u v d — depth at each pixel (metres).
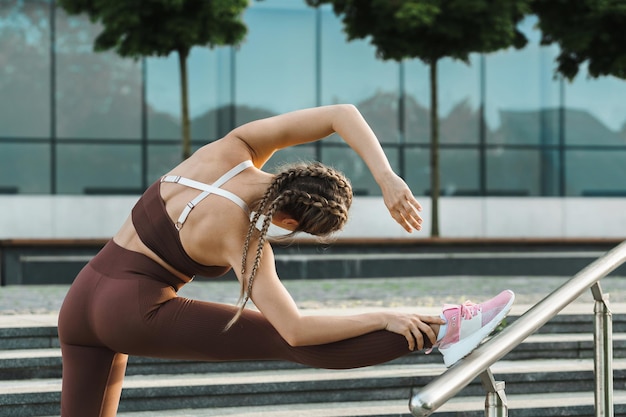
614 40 15.21
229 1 14.09
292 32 19.22
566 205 19.92
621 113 20.28
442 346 3.10
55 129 18.41
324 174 3.19
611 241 13.98
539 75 20.06
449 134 19.86
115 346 3.24
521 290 10.86
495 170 20.00
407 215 3.12
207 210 3.17
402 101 19.66
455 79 19.88
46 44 18.38
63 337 3.37
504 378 5.82
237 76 19.02
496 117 20.00
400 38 14.94
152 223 3.23
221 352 3.16
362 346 3.06
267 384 5.56
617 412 5.38
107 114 18.62
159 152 18.81
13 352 6.09
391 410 5.32
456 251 13.56
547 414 5.36
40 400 5.27
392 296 10.00
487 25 14.69
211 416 5.28
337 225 3.18
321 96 19.36
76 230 18.28
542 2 15.25
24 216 18.06
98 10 14.29
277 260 12.87
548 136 20.09
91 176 18.56
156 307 3.17
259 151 3.37
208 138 18.95
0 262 12.24
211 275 3.32
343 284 11.99
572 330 6.83
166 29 14.13
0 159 18.17
